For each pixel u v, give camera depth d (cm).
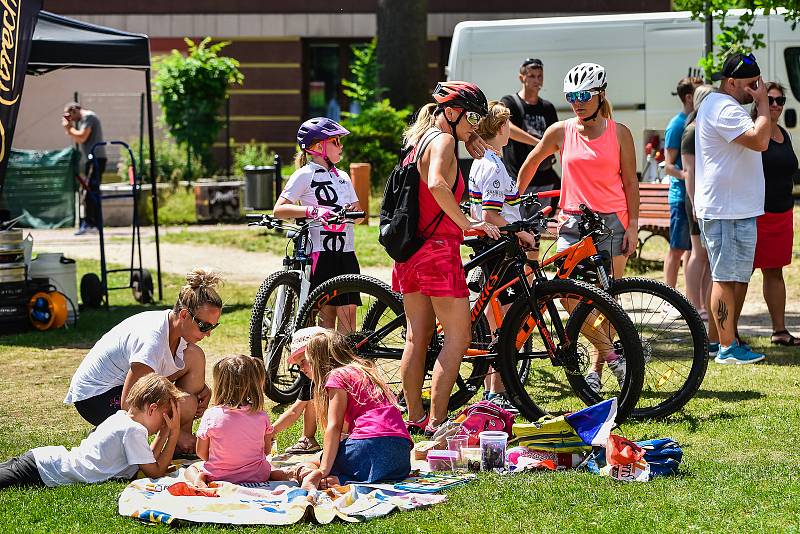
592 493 670
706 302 1184
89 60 1339
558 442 743
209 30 3164
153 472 723
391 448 708
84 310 1441
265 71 3177
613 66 2133
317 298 902
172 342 792
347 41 3216
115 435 716
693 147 1149
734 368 1016
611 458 703
